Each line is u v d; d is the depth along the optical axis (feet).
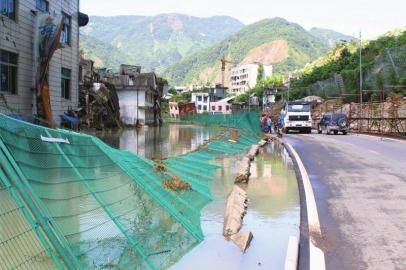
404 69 145.59
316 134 127.75
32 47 71.36
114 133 118.73
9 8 64.64
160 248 21.40
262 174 46.42
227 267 19.66
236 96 439.63
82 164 23.30
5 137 17.35
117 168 25.99
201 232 24.62
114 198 24.38
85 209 21.70
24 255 16.06
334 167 48.16
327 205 29.89
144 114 175.42
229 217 26.66
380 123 121.19
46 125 70.69
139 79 185.37
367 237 22.65
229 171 47.88
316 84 237.66
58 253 16.61
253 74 546.67
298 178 41.63
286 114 136.46
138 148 77.97
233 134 88.84
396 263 19.03
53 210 19.40
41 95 70.49
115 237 20.80
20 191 16.37
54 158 20.49
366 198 31.73
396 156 57.57
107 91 129.90
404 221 25.45
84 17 94.89
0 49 62.03
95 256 19.10
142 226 22.97
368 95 174.81
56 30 69.31
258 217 28.04
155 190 27.66
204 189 35.73
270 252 21.53
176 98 460.96
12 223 16.53
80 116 99.66
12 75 66.44
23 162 18.12
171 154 67.31
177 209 26.86
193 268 19.44
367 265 18.88
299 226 25.45
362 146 74.84
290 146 77.87
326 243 21.80
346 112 165.17
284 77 401.08
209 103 420.36
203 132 143.33
